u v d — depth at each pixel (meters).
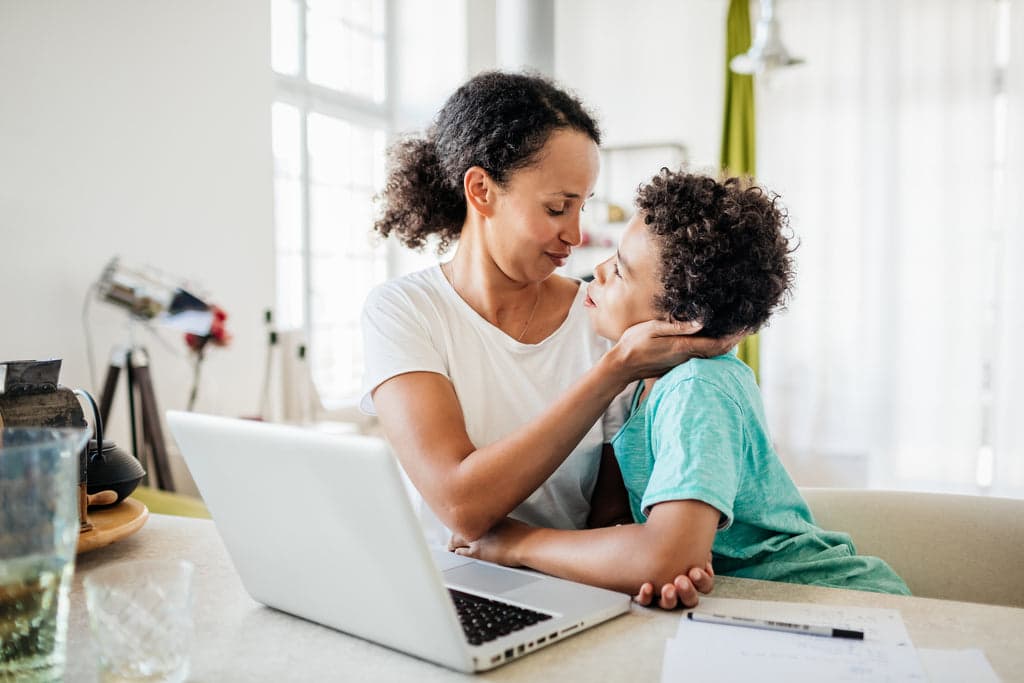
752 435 1.11
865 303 4.62
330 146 4.72
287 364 3.79
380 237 1.50
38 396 1.12
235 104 3.54
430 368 1.21
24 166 2.71
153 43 3.15
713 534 0.98
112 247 3.01
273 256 3.78
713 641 0.83
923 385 4.56
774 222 1.12
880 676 0.75
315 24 4.62
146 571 0.74
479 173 1.24
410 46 5.07
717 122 5.02
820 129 4.66
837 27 4.61
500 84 1.24
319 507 0.80
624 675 0.76
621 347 1.09
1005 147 4.41
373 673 0.78
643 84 5.17
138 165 3.11
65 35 2.82
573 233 1.25
